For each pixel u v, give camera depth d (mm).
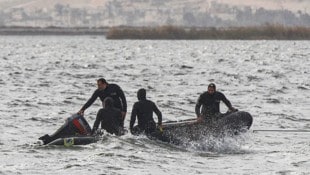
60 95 126812
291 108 109750
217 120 76000
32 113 101938
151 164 64375
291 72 191625
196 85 150125
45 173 60219
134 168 62625
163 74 182875
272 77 173250
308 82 158000
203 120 75688
